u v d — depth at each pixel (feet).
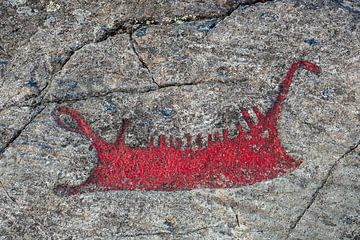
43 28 6.45
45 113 6.13
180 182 5.87
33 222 5.79
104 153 5.98
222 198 5.82
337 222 5.76
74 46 6.36
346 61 6.20
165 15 6.44
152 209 5.79
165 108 6.09
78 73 6.25
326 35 6.30
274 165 5.90
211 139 5.98
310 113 6.04
